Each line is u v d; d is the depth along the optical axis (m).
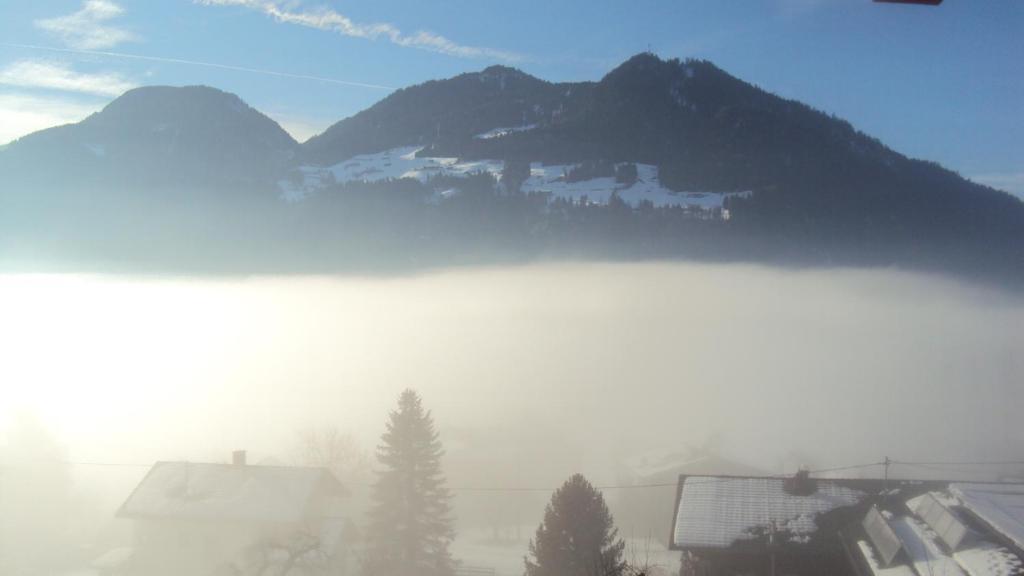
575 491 32.12
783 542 28.16
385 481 40.81
